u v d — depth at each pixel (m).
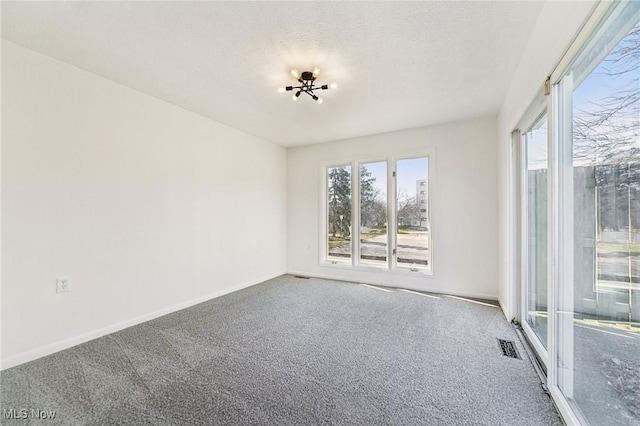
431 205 3.98
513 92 2.56
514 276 2.80
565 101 1.54
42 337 2.17
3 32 1.92
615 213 1.13
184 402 1.64
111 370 1.97
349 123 3.88
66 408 1.58
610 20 1.11
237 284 4.09
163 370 1.97
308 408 1.59
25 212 2.10
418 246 4.15
